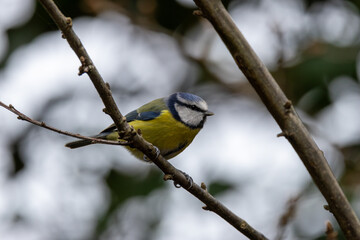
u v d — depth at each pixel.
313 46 11.38
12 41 11.00
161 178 11.18
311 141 4.57
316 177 4.56
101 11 11.26
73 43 4.83
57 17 4.68
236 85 13.42
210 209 5.99
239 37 4.53
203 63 13.16
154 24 12.32
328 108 11.78
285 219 6.88
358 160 11.12
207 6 4.51
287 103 4.54
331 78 11.18
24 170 11.51
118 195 11.23
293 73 11.40
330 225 4.71
